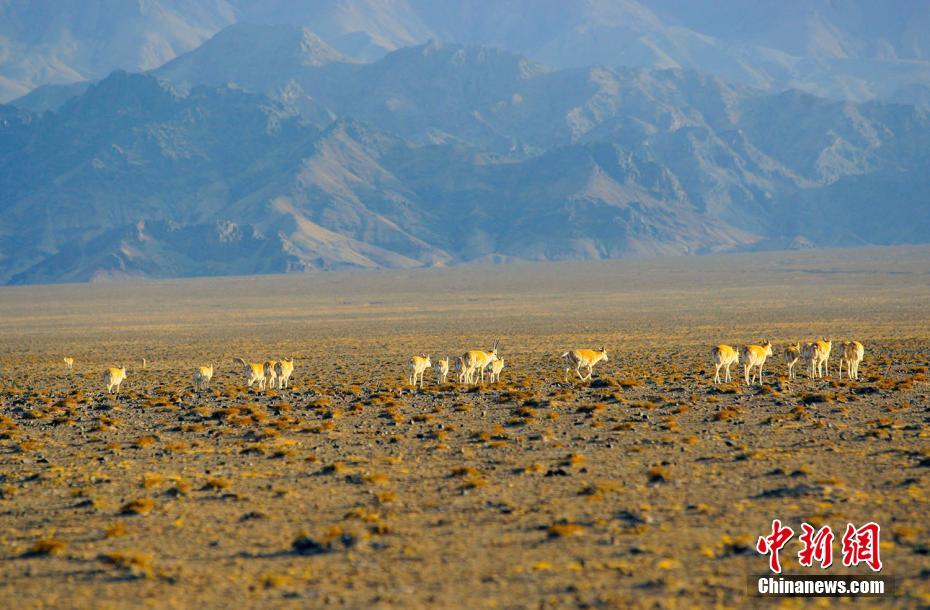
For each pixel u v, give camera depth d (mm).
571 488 106000
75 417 183500
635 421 155125
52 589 76938
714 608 69562
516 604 71062
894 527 86812
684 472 112562
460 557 82250
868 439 131000
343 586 75750
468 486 107750
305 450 137000
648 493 102250
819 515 91250
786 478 107562
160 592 75438
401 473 117562
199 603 72875
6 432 160250
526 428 151750
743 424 148500
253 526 94312
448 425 156375
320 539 87688
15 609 72562
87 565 83000
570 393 195000
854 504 95562
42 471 125188
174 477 118750
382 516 95938
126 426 169375
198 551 86375
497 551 83500
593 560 80250
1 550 88250
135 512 100188
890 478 106250
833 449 124125
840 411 159375
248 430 158375
